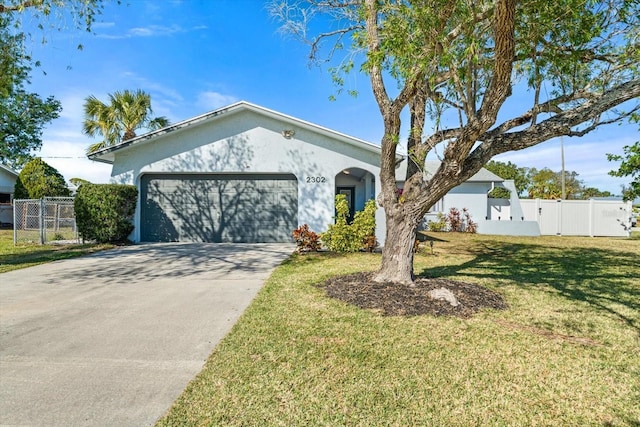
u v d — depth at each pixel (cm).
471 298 568
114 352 384
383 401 290
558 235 1953
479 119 473
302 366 349
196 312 524
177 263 920
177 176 1314
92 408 279
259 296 603
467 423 264
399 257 635
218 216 1316
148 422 261
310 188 1278
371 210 1142
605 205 1969
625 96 465
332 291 619
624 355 383
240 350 386
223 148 1284
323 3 672
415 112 637
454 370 343
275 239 1311
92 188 1198
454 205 2003
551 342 414
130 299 596
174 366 351
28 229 1549
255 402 288
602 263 984
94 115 1903
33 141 1563
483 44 513
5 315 512
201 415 270
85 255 1037
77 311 530
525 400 296
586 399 298
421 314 500
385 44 457
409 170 659
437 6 441
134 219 1283
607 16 507
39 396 296
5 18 845
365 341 409
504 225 1859
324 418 267
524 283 718
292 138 1280
